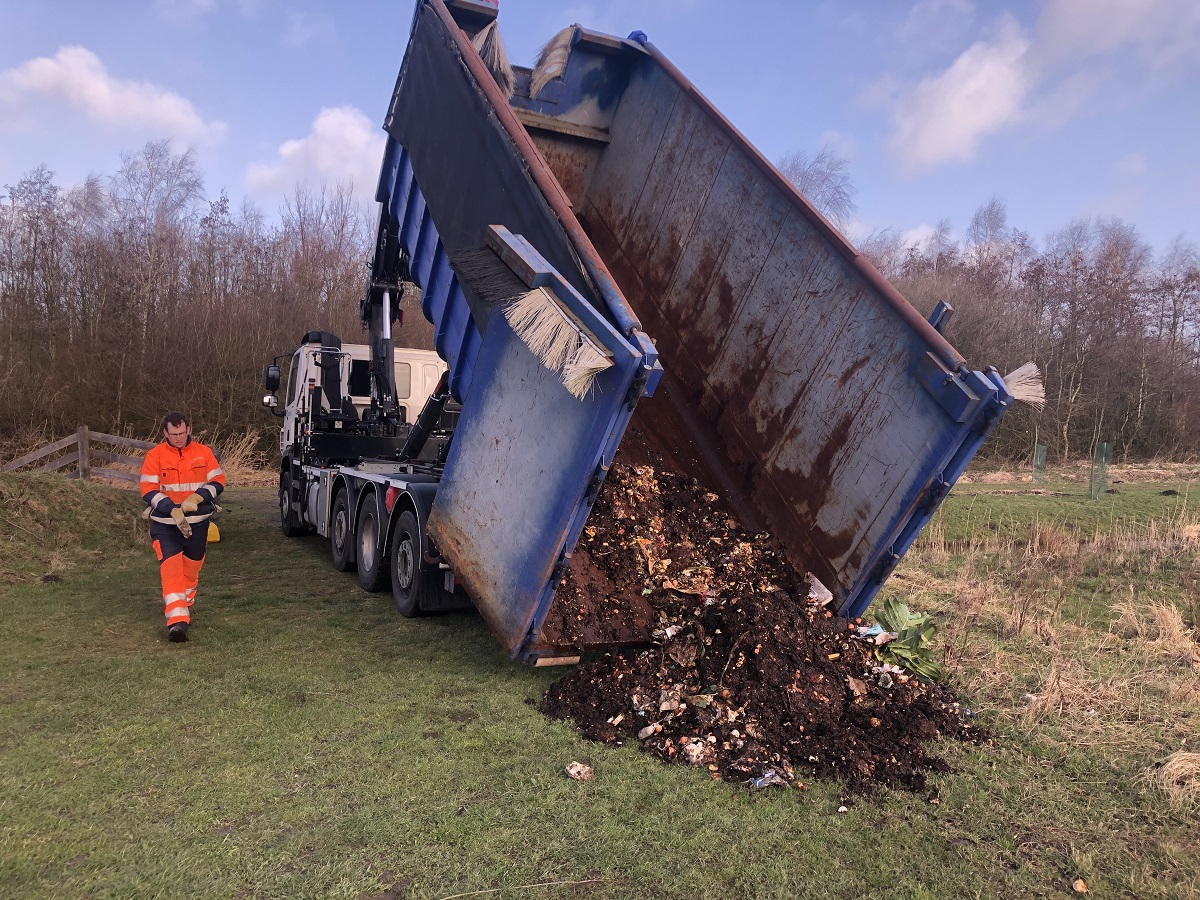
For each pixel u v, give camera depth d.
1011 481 24.62
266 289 25.50
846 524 4.75
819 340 5.04
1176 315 35.81
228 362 22.91
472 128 5.41
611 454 3.94
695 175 6.10
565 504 4.05
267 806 3.25
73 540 8.70
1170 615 6.39
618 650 4.61
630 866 2.91
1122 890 2.87
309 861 2.86
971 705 4.72
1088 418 32.94
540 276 4.34
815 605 4.75
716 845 3.09
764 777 3.64
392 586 6.75
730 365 5.75
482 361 4.88
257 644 5.55
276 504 14.77
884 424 4.54
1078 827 3.32
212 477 5.94
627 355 3.71
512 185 4.93
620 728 4.15
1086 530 12.79
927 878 2.92
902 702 4.36
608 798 3.44
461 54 5.51
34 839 2.93
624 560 4.86
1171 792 3.59
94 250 24.12
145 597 6.86
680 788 3.56
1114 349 33.62
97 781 3.40
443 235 5.83
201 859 2.84
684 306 6.17
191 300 24.17
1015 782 3.73
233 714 4.21
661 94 6.49
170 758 3.66
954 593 7.83
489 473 4.76
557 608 4.54
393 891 2.70
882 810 3.44
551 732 4.13
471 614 6.54
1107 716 4.58
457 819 3.19
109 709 4.23
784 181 5.35
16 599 6.68
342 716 4.25
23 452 19.66
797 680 4.19
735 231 5.73
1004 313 33.91
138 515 9.98
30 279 23.59
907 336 4.45
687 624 4.57
